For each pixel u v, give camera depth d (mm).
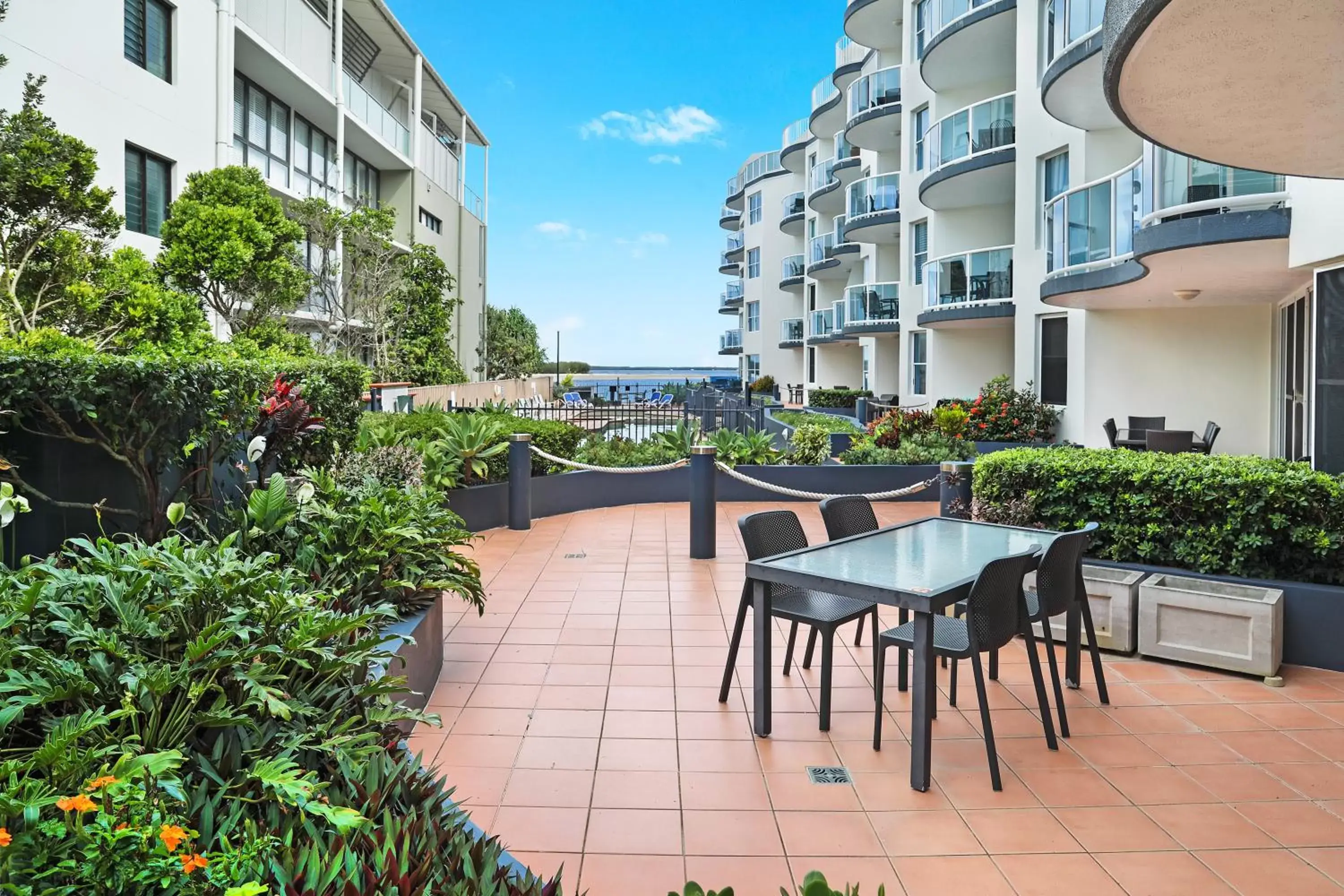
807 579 4176
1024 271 15312
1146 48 3607
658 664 5422
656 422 16484
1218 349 12305
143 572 2996
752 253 45906
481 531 9828
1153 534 5875
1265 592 5328
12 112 10289
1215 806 3645
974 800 3699
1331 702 4770
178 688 2771
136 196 12812
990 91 19062
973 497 6941
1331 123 4555
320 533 4684
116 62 12102
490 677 5168
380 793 2549
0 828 1873
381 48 24641
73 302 8211
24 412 4164
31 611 2738
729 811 3602
